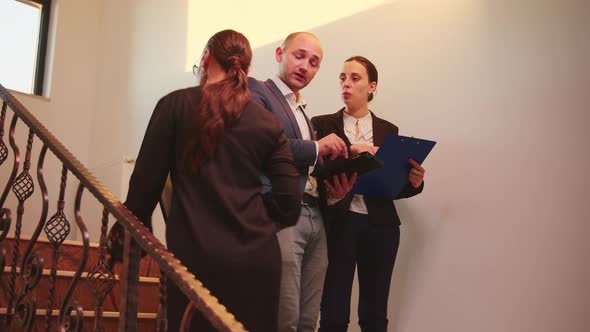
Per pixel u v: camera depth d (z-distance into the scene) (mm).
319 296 2273
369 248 2820
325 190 2418
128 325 1452
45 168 4906
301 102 2414
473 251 3066
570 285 2773
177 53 4832
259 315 1459
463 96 3258
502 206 3025
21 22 5137
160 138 1565
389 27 3613
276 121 1671
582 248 2770
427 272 3189
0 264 2309
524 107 3059
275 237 1550
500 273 2969
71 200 4969
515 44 3148
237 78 1641
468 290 3045
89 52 5414
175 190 1542
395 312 3254
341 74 3078
